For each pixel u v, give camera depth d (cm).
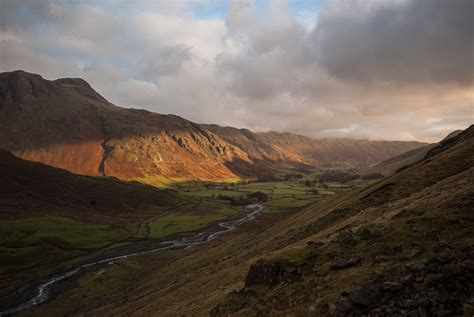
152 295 6919
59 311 7694
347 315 2270
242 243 10000
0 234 12794
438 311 1969
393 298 2219
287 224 9950
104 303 7900
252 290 3394
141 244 14562
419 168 6694
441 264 2312
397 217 3572
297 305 2731
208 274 6975
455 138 8944
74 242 13438
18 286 9425
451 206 3203
